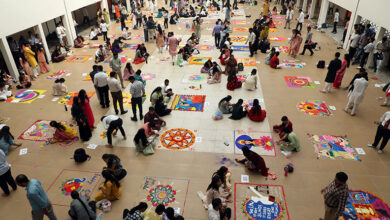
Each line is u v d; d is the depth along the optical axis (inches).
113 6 928.3
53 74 507.8
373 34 508.1
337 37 708.0
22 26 498.3
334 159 281.4
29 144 313.1
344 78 466.9
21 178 186.7
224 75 487.8
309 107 378.6
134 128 337.4
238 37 718.5
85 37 745.6
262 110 349.7
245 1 1245.7
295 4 1182.3
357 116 357.4
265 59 544.4
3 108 391.2
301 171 266.1
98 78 360.2
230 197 238.7
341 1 659.4
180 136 320.5
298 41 552.7
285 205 229.8
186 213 222.8
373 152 290.8
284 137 298.2
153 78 475.5
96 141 316.5
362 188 246.1
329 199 187.5
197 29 666.2
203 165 276.1
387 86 409.7
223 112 364.5
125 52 614.5
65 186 254.2
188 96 411.5
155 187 250.1
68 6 659.4
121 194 242.5
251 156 256.5
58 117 366.6
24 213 227.9
